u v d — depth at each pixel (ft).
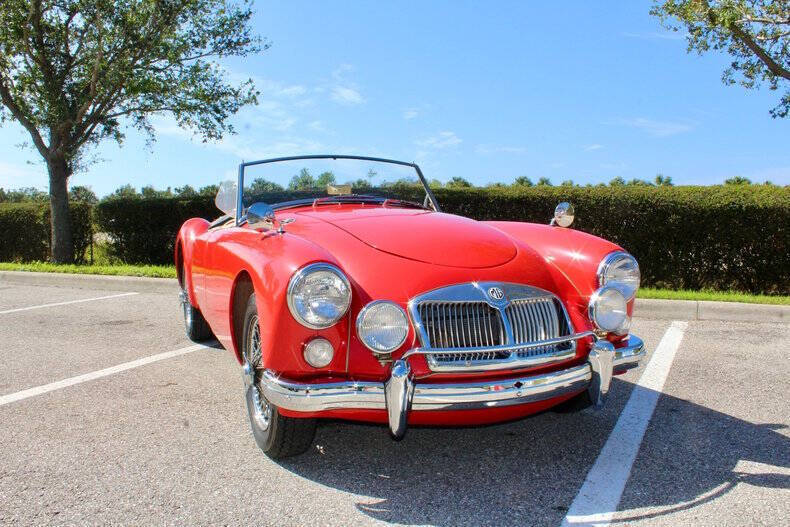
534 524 8.32
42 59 44.73
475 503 8.90
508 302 9.61
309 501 8.96
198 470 9.98
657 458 10.39
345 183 15.57
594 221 31.17
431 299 9.27
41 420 12.26
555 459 10.41
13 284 34.06
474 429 11.80
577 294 10.78
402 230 11.11
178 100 45.06
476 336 9.35
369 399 8.90
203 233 16.17
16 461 10.32
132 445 10.99
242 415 12.55
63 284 33.32
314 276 8.90
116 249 45.57
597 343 9.95
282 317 9.01
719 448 10.76
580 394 11.08
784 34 36.94
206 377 15.21
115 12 43.50
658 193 29.94
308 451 10.77
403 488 9.38
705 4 35.55
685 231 29.60
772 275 28.48
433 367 9.00
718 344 18.21
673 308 22.40
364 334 8.93
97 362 16.66
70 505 8.81
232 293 11.46
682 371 15.43
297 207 14.38
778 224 28.02
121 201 44.68
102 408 12.98
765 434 11.37
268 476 9.77
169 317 23.18
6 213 49.03
